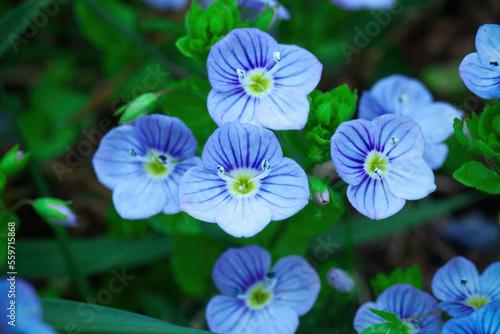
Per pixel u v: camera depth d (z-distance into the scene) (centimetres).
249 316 10
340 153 9
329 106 9
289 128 9
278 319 10
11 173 10
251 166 9
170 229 10
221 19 10
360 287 12
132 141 10
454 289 10
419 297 10
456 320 9
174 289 12
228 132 9
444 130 11
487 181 9
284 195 9
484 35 9
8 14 11
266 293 10
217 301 10
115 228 11
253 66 10
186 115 10
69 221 10
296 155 10
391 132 9
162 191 10
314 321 11
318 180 9
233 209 9
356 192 9
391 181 9
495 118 9
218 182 9
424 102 11
